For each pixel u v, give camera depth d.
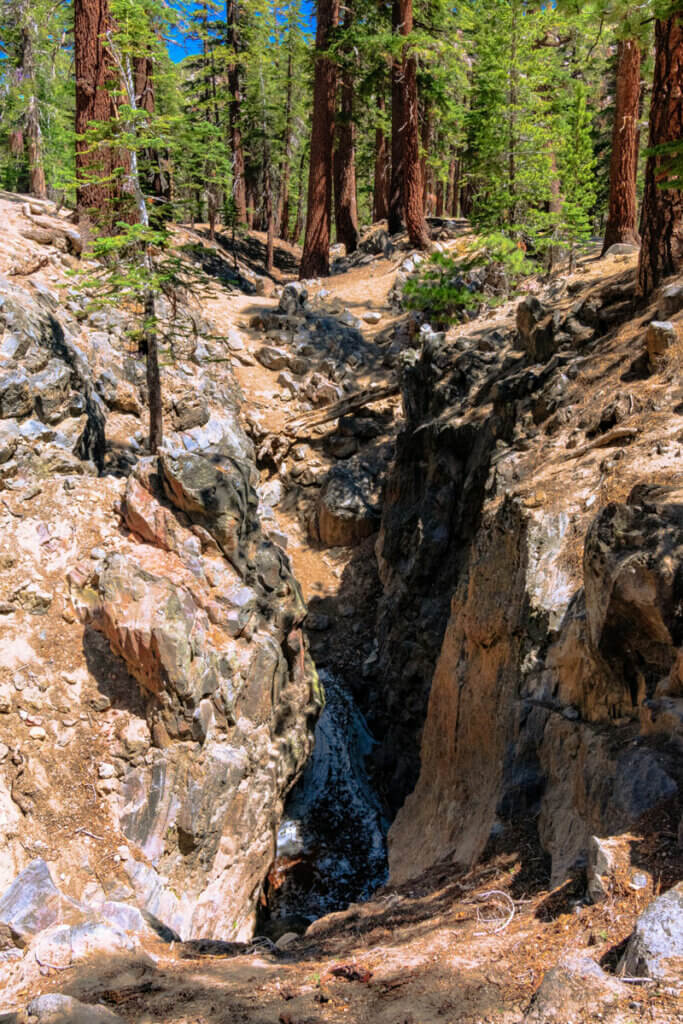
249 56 32.12
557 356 12.88
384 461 20.36
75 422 14.18
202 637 10.42
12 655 9.76
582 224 20.30
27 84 26.14
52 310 17.81
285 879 13.03
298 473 20.77
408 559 16.30
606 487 8.88
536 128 20.91
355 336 23.97
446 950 5.11
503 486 10.75
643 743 5.73
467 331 18.25
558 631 7.73
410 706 15.26
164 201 15.39
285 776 12.07
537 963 4.46
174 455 11.46
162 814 9.48
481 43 22.20
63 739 9.48
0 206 21.22
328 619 18.02
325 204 28.69
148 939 7.12
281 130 33.62
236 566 11.83
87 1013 4.57
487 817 7.51
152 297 15.77
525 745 7.21
